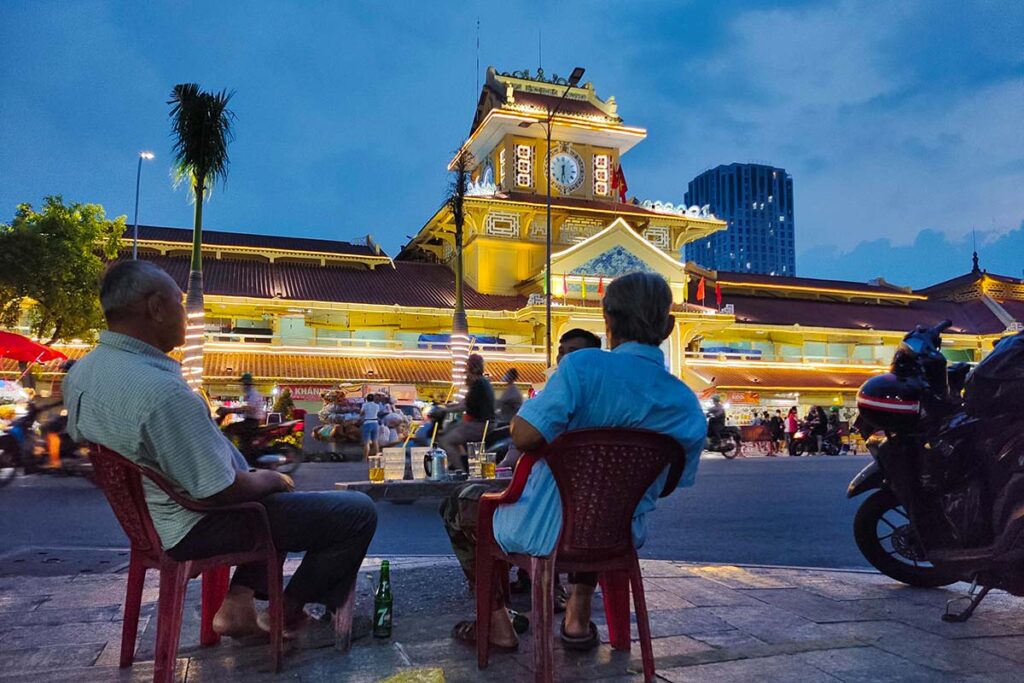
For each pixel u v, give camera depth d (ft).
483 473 17.53
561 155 143.84
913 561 14.60
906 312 166.91
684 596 13.23
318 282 124.06
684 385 9.02
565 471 8.27
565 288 120.78
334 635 10.70
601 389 8.51
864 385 13.19
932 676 8.92
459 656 9.71
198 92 66.03
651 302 9.11
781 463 61.05
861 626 11.27
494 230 133.59
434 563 16.40
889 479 13.08
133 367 8.23
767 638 10.57
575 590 10.26
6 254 78.84
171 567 8.43
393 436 57.98
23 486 35.58
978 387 11.57
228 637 10.66
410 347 120.47
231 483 8.34
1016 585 11.21
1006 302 177.27
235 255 127.24
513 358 114.52
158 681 8.15
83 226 86.17
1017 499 10.93
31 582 14.96
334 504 9.71
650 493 9.24
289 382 96.58
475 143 150.30
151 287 8.46
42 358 73.67
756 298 158.51
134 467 8.16
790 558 19.47
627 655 9.82
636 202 154.71
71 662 9.68
